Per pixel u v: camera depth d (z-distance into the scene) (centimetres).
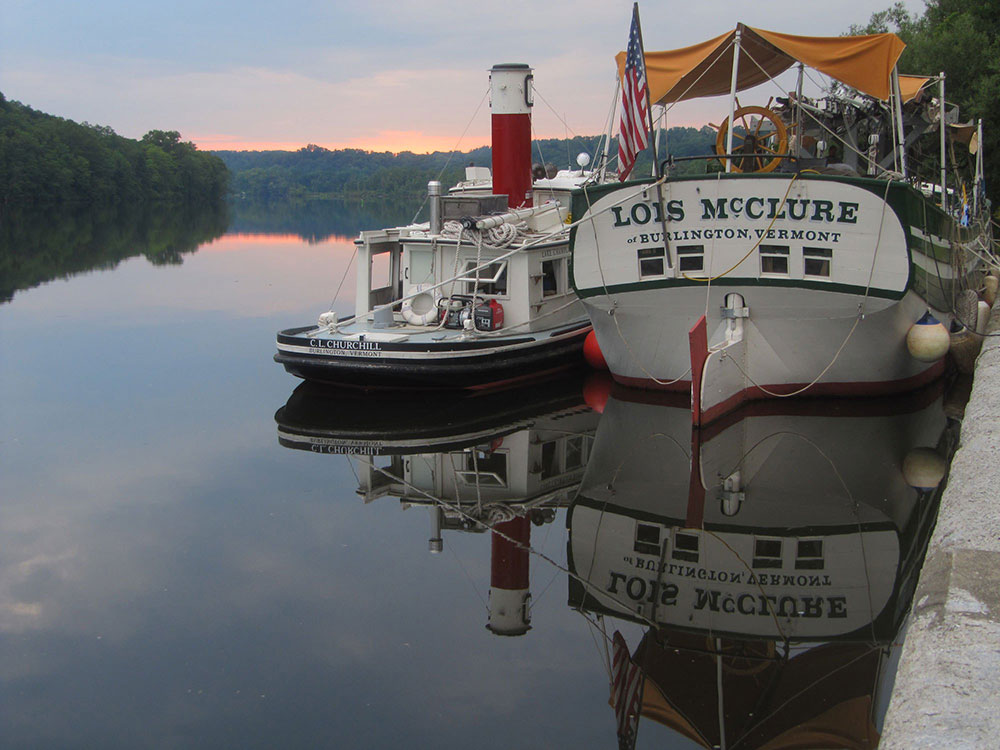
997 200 2970
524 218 1686
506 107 1806
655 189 1241
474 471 1154
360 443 1274
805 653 677
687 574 817
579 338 1667
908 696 435
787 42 1266
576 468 1154
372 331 1598
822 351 1302
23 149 9594
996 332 1611
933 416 1336
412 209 11900
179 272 3347
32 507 1015
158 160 12900
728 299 1273
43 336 2050
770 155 1237
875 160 1520
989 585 538
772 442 1212
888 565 819
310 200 19162
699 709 607
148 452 1225
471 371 1450
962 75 2986
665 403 1477
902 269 1184
